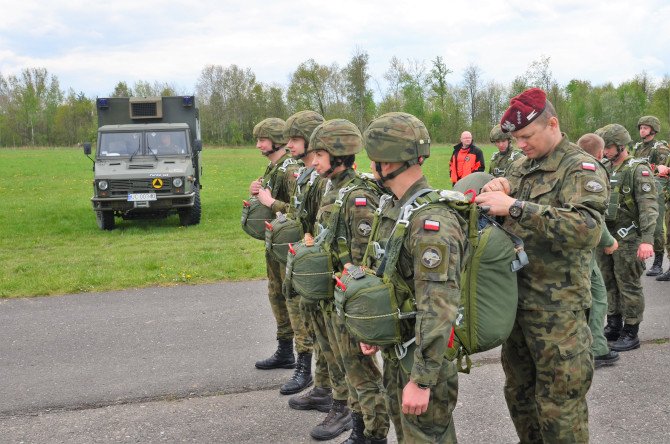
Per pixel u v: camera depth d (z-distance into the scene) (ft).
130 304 25.08
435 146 176.86
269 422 14.98
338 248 12.23
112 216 46.91
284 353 18.12
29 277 29.48
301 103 209.15
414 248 8.73
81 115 261.03
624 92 164.86
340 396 14.26
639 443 13.55
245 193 74.13
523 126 10.60
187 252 36.06
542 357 10.55
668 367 17.81
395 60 179.63
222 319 22.91
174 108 51.44
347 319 9.19
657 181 27.76
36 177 100.42
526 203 9.78
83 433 14.55
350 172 12.70
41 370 18.34
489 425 14.46
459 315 9.25
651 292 26.11
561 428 10.56
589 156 10.57
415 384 8.68
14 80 258.98
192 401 16.17
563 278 10.46
